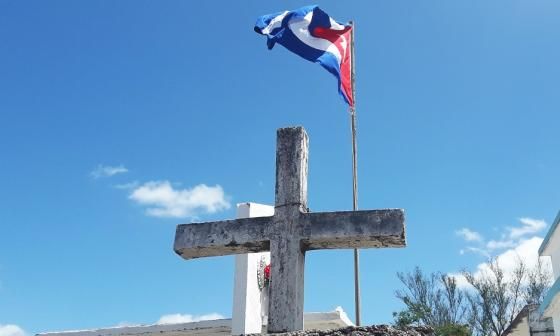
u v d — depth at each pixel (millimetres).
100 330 20719
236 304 17234
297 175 7215
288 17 13172
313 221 6977
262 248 7301
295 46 13352
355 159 16078
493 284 34312
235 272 17609
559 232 13664
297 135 7387
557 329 14852
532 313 20859
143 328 20125
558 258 14430
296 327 6707
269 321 6773
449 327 28094
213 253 7484
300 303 6883
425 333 5750
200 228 7348
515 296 34000
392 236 6688
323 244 7051
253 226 7188
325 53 13633
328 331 5781
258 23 12734
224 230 7258
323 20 13547
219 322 19141
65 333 21125
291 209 7094
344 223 6867
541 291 33812
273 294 6859
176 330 19641
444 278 34219
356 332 5672
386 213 6801
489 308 33781
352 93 15617
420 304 31641
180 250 7359
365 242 6922
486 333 33312
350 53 15156
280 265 6926
